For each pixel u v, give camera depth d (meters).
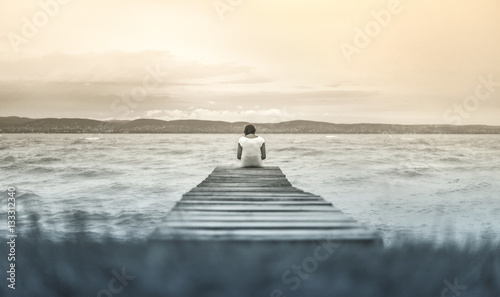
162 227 3.92
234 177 8.26
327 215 4.62
